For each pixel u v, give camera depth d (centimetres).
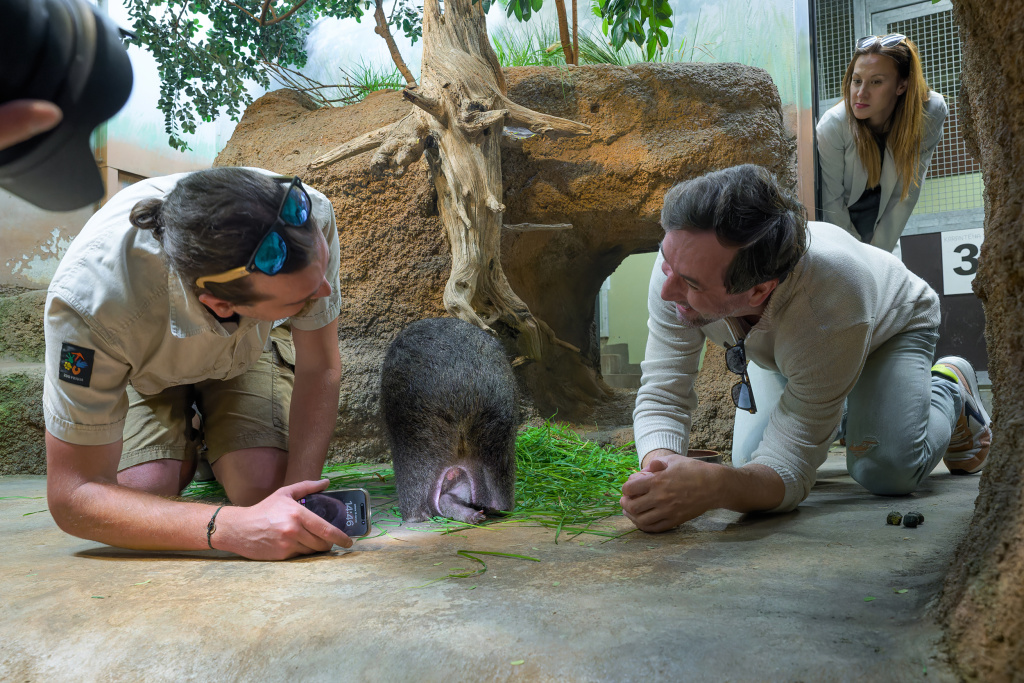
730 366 233
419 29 658
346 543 197
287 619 147
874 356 265
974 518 138
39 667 139
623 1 503
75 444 196
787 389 232
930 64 654
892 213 464
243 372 264
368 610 151
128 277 196
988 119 155
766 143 454
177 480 259
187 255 162
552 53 541
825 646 124
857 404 267
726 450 441
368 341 445
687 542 203
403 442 261
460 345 279
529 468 327
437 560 191
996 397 151
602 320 900
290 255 165
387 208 446
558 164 455
